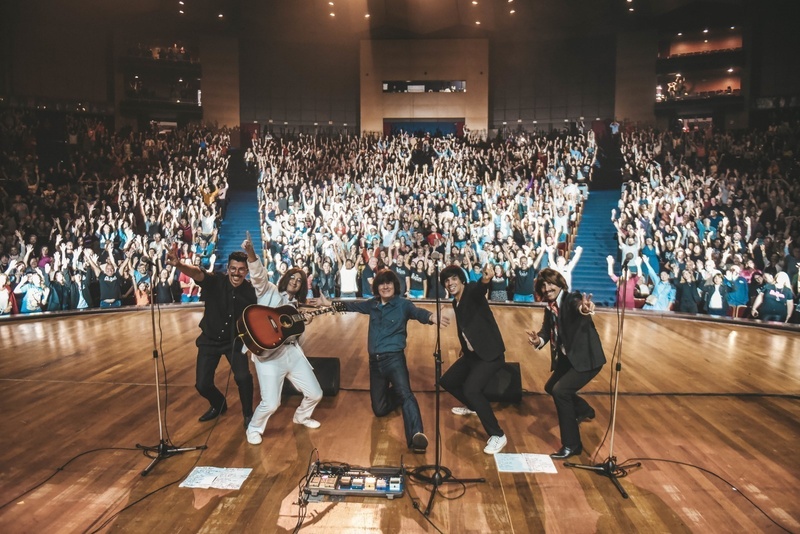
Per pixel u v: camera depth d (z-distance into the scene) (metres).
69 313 10.09
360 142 20.67
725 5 20.53
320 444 4.29
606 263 14.11
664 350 7.43
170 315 10.17
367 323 9.23
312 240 14.15
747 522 3.23
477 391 4.10
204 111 23.34
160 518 3.26
